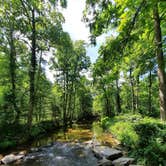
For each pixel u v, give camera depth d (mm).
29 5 18719
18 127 19047
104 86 38812
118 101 39438
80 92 48062
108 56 8047
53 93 37188
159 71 9641
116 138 15617
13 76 20797
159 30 9461
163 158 7449
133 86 30656
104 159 10016
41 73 23734
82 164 10727
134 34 8281
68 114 39406
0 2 18406
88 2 7781
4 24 19406
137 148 9797
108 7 7832
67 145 15859
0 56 20922
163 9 9203
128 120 19719
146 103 35562
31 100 19328
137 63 11031
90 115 61219
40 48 20266
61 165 10867
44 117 33906
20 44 21625
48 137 20859
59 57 33250
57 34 20359
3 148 14508
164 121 9500
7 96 18562
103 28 8164
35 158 12352
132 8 7906
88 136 19906
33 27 19203
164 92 9445
